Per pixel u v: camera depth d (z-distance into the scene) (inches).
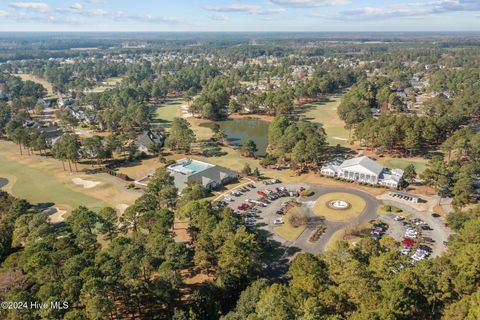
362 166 5462.6
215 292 2869.1
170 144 7052.2
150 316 2824.8
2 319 2336.4
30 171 6058.1
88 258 2878.9
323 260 3075.8
